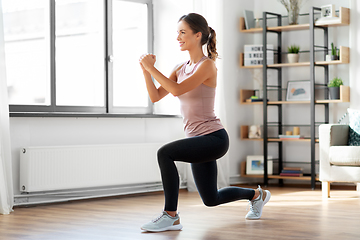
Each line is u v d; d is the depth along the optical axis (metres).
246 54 5.78
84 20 4.88
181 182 5.21
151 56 2.81
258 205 3.29
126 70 5.20
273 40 5.86
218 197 3.01
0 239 2.71
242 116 5.90
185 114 2.88
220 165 5.30
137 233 2.84
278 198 4.45
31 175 4.07
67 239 2.69
